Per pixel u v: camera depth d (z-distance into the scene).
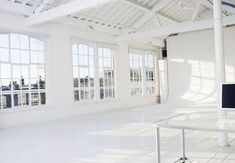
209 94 12.47
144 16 11.35
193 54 12.91
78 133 6.07
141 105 13.10
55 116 8.65
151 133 5.82
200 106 11.52
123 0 9.41
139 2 10.30
